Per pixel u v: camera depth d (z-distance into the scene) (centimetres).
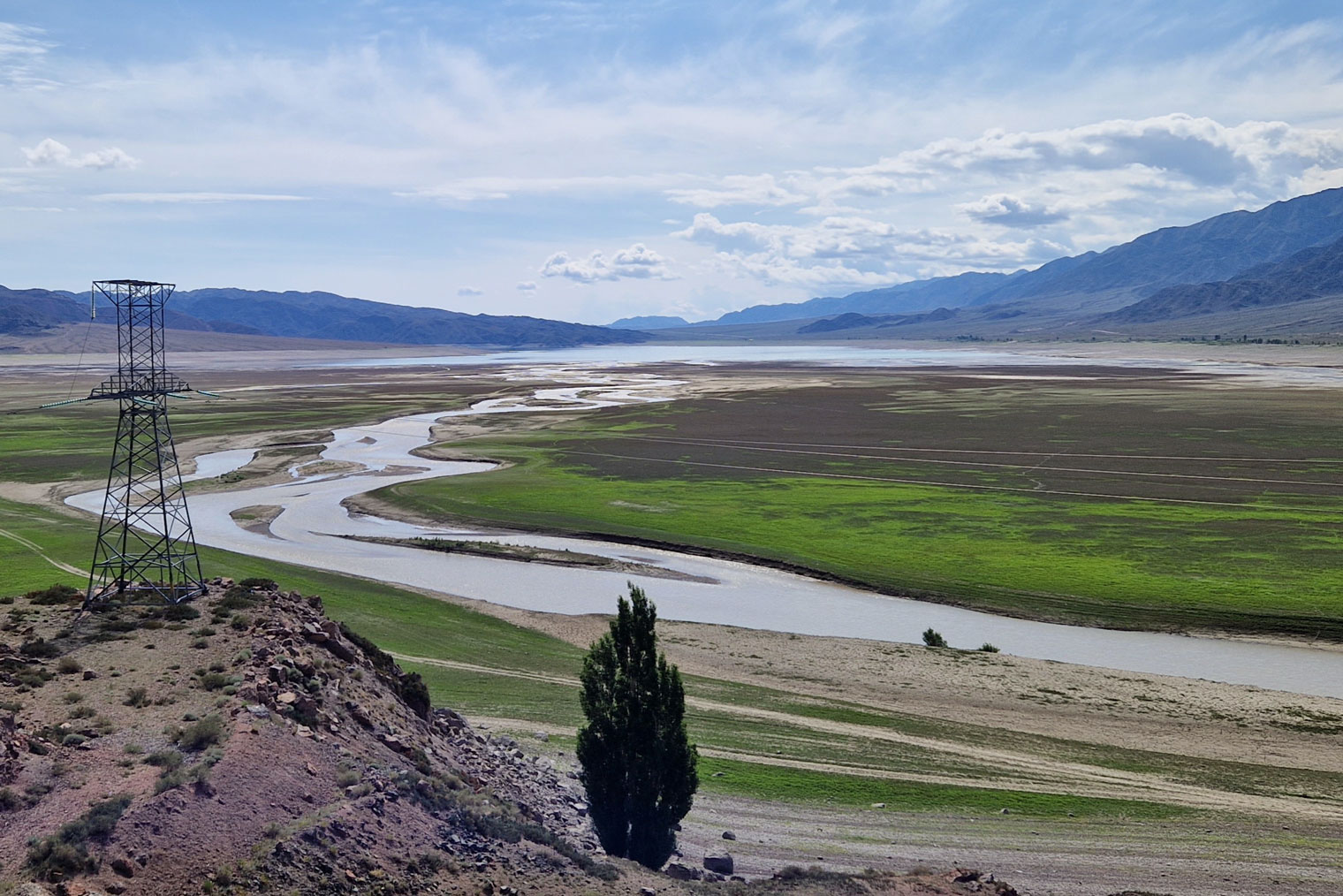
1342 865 2903
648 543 8162
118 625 3259
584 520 8819
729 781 3497
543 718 4116
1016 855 2950
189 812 2086
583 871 2384
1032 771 3712
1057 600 6412
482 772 3067
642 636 2866
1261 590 6425
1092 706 4531
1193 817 3281
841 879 2542
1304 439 13012
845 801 3369
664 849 2797
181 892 1869
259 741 2428
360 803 2317
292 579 6475
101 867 1873
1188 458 11825
